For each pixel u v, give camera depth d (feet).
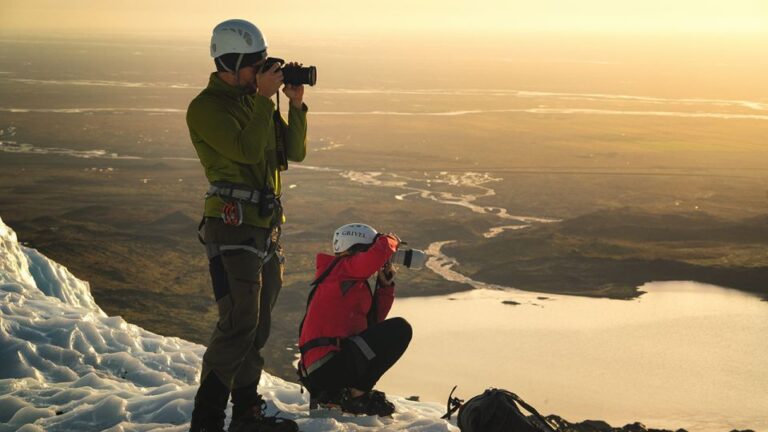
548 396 329.11
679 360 376.89
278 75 14.60
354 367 17.39
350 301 17.81
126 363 21.67
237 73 14.78
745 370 367.66
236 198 14.65
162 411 16.88
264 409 16.40
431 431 16.12
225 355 14.80
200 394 14.90
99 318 24.80
